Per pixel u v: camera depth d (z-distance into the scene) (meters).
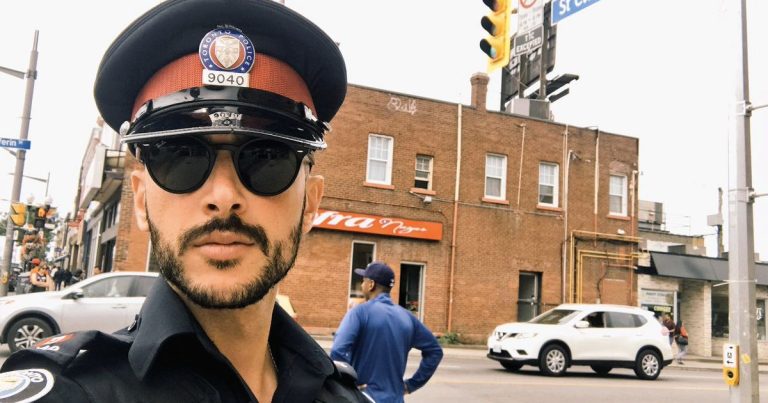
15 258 41.59
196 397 0.90
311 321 16.45
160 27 1.04
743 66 6.56
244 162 1.02
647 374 13.14
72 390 0.81
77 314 9.38
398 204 17.67
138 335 0.91
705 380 14.23
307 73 1.19
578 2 7.50
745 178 6.43
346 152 17.28
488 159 19.17
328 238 16.92
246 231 1.00
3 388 0.75
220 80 1.03
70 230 40.69
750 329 6.22
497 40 10.24
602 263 20.27
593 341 12.80
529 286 19.44
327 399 1.19
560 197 19.89
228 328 1.05
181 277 0.97
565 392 10.30
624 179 21.00
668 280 22.00
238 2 1.05
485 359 15.05
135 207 1.14
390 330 3.48
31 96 13.52
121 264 15.45
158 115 1.03
